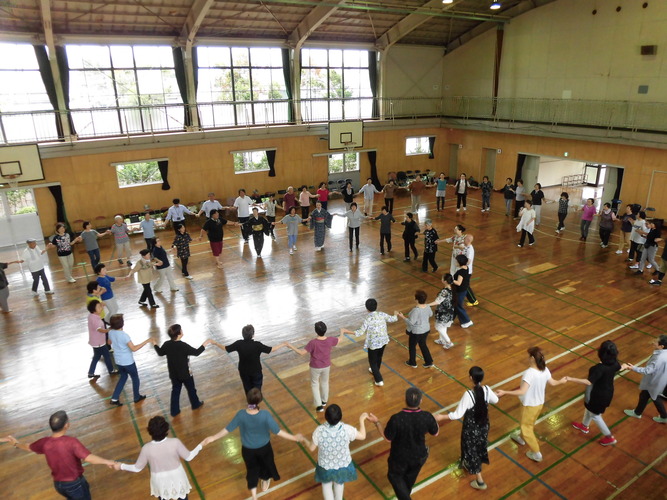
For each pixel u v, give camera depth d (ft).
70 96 50.29
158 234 50.55
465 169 73.05
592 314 30.81
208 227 38.42
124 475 18.54
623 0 50.49
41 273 34.88
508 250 43.11
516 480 17.88
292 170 63.26
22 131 48.44
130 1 45.11
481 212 56.80
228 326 29.96
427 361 25.00
